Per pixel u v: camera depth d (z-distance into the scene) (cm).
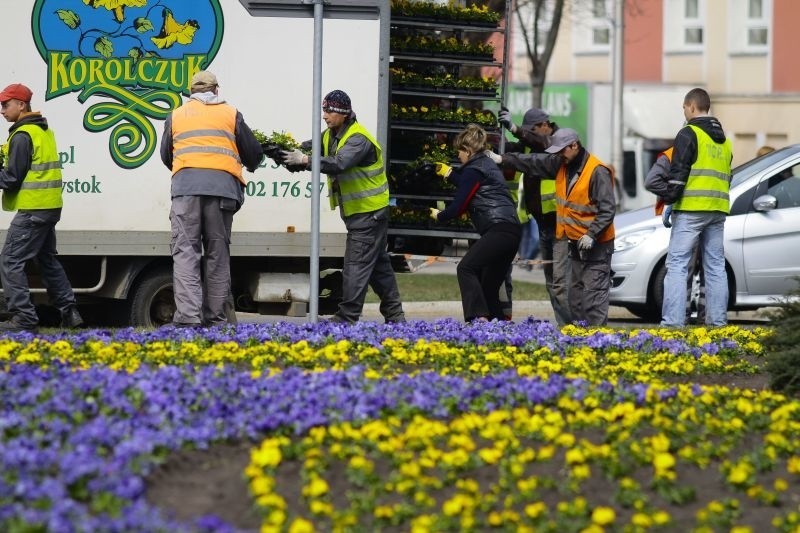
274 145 1844
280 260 2094
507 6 2183
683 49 6084
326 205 2048
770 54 5884
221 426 1095
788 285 2411
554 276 2048
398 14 2136
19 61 1942
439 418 1174
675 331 1775
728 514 977
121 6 1961
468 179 1856
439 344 1525
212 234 1722
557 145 1912
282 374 1272
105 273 1997
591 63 6272
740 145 5894
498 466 1064
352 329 1617
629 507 998
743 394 1310
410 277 3575
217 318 1728
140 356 1411
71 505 876
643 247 2436
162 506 956
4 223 1928
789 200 2434
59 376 1245
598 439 1145
